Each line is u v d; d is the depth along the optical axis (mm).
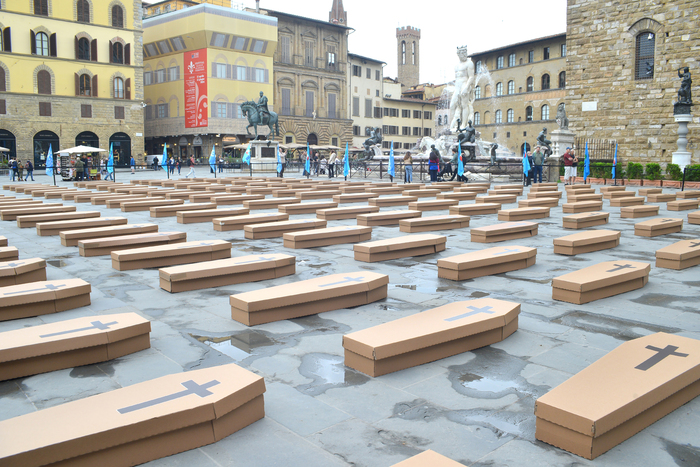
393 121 89812
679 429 3434
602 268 7109
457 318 5008
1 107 51125
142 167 59375
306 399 3922
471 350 4891
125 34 57750
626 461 3092
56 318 5863
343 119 79000
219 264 7402
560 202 18188
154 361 4668
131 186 24516
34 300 5914
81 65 55312
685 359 3924
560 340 5121
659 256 8219
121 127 58281
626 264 7348
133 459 3076
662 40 29906
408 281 7422
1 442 2855
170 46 65188
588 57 33156
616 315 5859
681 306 6176
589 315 5871
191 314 5984
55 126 54219
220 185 23688
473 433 3432
